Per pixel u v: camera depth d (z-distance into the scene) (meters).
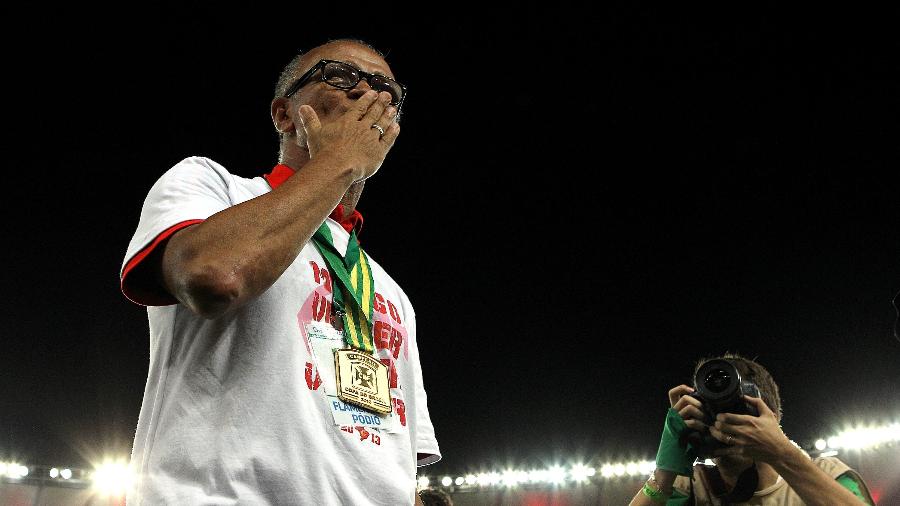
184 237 1.28
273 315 1.41
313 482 1.31
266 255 1.26
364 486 1.38
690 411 2.76
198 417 1.32
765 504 2.78
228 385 1.34
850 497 2.50
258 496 1.27
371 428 1.46
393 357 1.64
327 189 1.38
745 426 2.61
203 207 1.41
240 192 1.62
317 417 1.38
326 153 1.45
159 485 1.26
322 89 1.82
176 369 1.39
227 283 1.21
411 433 1.64
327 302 1.52
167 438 1.31
